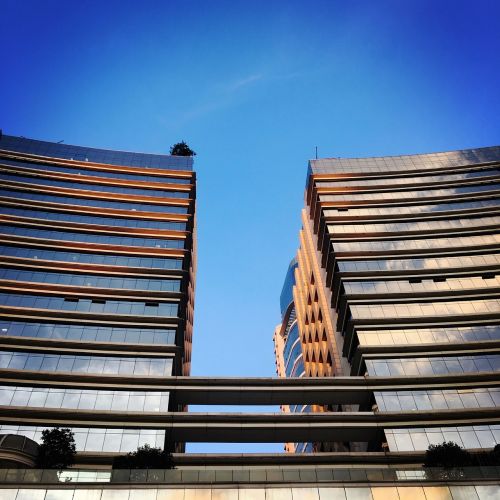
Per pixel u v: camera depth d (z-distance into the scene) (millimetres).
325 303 75875
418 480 33094
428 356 55750
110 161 85750
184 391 52094
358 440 50781
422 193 81000
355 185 83375
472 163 85938
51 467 36062
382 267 67562
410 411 49406
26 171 78000
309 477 33312
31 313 57469
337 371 64688
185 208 79562
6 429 46188
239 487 32531
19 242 67062
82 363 53750
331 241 72062
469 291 62344
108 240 71250
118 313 60688
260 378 52938
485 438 46969
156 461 35344
